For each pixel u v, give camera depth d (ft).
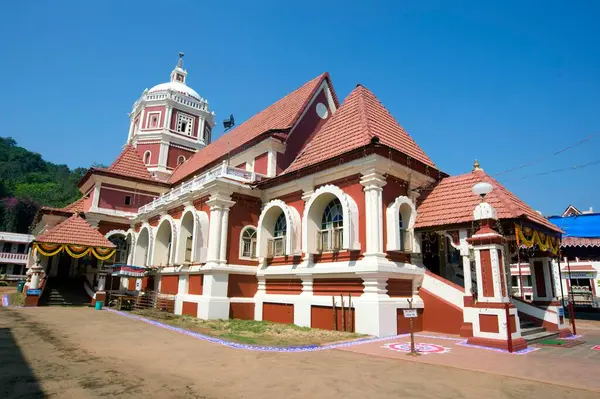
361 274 44.75
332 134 58.29
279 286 56.34
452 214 47.32
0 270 187.32
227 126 79.46
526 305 50.37
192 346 34.65
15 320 50.44
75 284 92.53
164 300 67.31
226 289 56.95
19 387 20.86
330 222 52.39
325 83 80.64
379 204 46.62
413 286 48.32
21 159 340.18
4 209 242.58
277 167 68.44
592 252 77.71
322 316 48.29
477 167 51.96
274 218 61.00
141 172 102.68
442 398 19.92
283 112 79.46
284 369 25.94
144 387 21.36
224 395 20.11
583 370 26.43
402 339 39.99
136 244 84.48
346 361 28.84
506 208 43.14
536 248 51.70
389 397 19.99
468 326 41.42
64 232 75.56
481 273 37.63
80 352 31.04
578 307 96.48
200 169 88.79
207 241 60.39
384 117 59.26
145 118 122.31
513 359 30.14
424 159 57.11
